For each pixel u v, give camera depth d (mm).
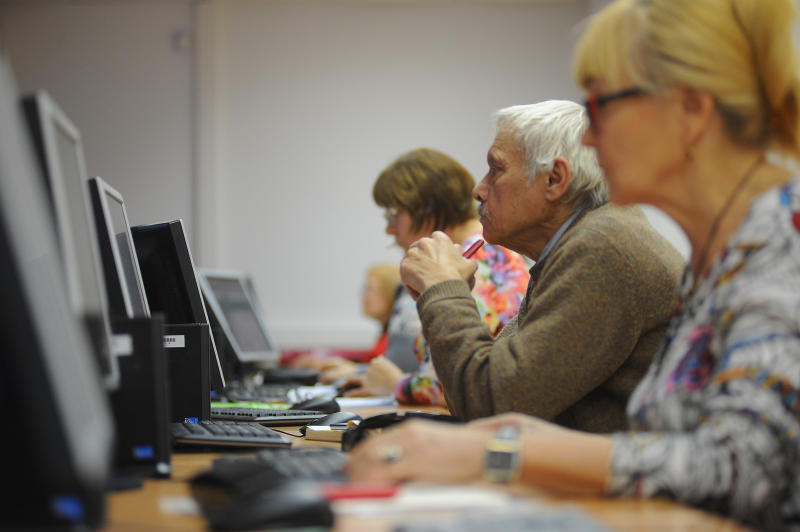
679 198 1154
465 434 991
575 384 1517
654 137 1134
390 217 2797
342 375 3654
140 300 1641
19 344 696
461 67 6465
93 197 1356
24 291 694
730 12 1101
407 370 2896
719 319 1013
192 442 1398
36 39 6461
